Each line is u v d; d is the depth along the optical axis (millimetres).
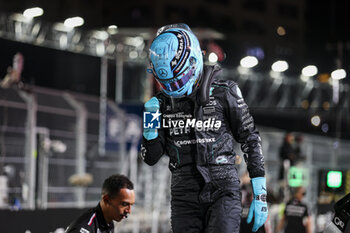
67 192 18672
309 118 31406
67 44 23875
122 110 22484
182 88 6125
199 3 41062
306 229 16875
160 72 6043
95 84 24609
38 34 22844
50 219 13883
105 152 21422
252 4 47469
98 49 25156
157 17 38344
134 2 37469
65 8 27266
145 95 24953
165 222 21250
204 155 6238
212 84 6359
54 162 18422
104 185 7113
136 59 26453
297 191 17078
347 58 27547
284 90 33906
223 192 6215
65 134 19406
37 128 18016
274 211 20109
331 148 25047
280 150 21594
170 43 6031
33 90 19109
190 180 6289
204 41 25688
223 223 6082
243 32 44594
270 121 30750
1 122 17328
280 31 46594
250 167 6332
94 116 21438
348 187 11742
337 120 26859
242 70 33500
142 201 21094
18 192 16688
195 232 6281
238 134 6398
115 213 7059
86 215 7039
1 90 17672
